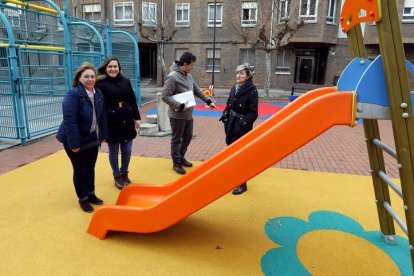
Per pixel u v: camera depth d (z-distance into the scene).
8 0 9.53
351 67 2.42
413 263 2.09
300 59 21.88
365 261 2.68
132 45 13.44
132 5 22.53
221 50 22.39
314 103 2.20
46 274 2.45
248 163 2.39
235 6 21.44
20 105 6.21
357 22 2.45
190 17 22.38
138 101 13.38
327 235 3.09
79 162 3.36
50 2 9.80
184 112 4.54
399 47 1.95
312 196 4.03
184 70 4.50
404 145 2.02
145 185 3.46
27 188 4.12
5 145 6.15
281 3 19.86
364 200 3.94
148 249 2.80
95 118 3.38
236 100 3.94
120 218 2.83
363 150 6.48
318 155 6.03
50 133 7.21
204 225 3.24
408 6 18.12
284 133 2.28
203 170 3.21
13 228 3.11
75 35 12.75
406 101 1.98
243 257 2.71
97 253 2.72
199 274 2.48
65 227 3.15
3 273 2.45
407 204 2.05
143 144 6.66
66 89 7.82
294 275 2.48
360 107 2.15
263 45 20.08
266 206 3.71
